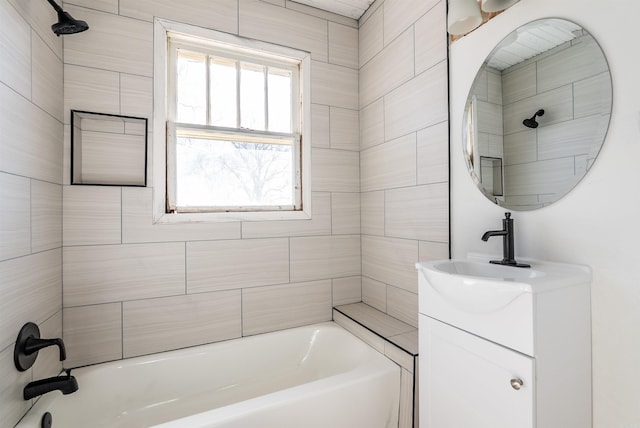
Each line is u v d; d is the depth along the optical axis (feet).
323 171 7.47
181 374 5.83
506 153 4.46
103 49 5.63
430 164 5.75
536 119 4.09
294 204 7.26
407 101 6.30
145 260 5.89
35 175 4.43
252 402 4.18
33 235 4.37
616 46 3.32
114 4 5.71
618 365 3.29
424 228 5.90
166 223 6.03
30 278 4.28
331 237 7.54
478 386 3.48
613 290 3.34
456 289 3.53
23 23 4.11
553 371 3.12
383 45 7.01
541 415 3.03
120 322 5.72
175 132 6.21
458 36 5.17
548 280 3.16
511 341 3.16
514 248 4.26
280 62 7.23
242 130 6.80
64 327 5.35
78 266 5.45
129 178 5.79
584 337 3.41
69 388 4.14
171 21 6.09
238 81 6.83
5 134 3.70
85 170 5.53
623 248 3.28
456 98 5.22
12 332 3.81
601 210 3.45
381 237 7.09
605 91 3.40
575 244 3.68
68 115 5.38
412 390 4.83
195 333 6.26
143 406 5.51
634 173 3.19
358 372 4.93
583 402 3.38
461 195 5.15
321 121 7.47
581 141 3.62
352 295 7.75
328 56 7.57
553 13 3.88
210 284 6.39
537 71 4.07
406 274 6.37
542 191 4.02
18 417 3.91
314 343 6.88
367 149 7.57
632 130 3.20
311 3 7.30
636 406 3.17
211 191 6.59
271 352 6.56
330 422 4.50
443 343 3.93
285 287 7.06
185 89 6.42
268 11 6.94
